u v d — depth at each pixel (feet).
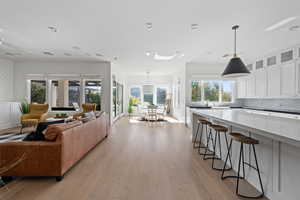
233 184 7.22
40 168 7.28
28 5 7.98
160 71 28.22
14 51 16.40
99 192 6.58
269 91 15.30
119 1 7.61
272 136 4.82
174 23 9.78
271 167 6.05
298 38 11.63
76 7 8.14
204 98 21.50
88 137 10.70
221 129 8.65
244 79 19.30
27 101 21.11
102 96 21.25
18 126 19.49
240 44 13.23
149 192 6.60
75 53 17.02
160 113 28.40
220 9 8.16
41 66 21.15
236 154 8.37
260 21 9.32
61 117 16.55
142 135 16.30
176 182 7.38
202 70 21.33
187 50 15.34
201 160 9.96
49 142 7.41
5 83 20.02
